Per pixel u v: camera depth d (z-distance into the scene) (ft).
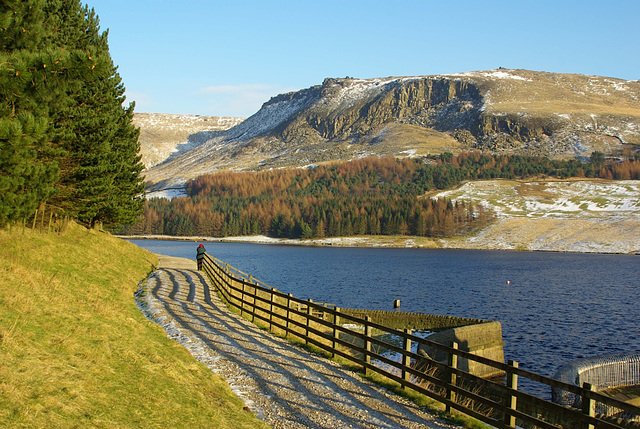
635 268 345.72
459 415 35.53
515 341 118.42
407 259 419.33
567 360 100.89
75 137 85.35
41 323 38.42
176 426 27.76
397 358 80.02
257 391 38.42
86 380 29.81
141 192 156.35
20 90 38.34
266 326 65.67
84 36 104.01
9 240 72.43
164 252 405.80
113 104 105.50
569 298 196.34
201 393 34.86
